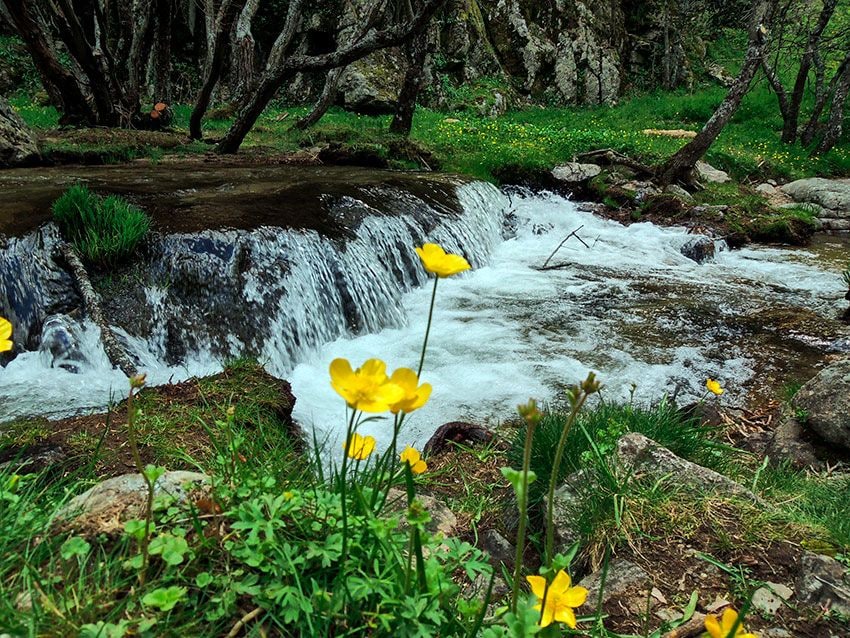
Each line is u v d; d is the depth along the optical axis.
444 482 3.52
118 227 5.25
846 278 7.10
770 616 1.99
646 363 5.70
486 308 6.98
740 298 7.51
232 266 5.46
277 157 11.39
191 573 1.43
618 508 2.48
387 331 6.39
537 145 13.86
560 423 3.36
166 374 4.84
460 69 22.53
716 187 12.85
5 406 4.07
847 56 17.17
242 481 1.76
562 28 24.61
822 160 16.78
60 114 13.30
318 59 10.34
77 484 2.38
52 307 4.90
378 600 1.40
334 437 4.25
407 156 11.80
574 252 9.39
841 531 2.36
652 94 26.11
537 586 1.19
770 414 4.80
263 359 5.22
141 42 14.40
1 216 5.45
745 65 11.53
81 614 1.27
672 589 2.12
